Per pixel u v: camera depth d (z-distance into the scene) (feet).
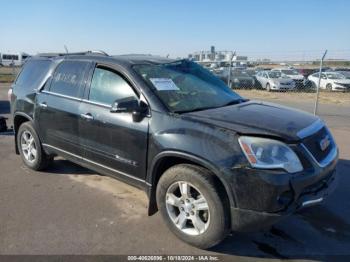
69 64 15.89
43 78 16.96
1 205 14.40
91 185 16.61
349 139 26.45
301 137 10.61
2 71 127.54
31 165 18.20
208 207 10.72
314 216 13.79
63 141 15.61
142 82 12.73
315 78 77.20
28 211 13.89
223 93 14.70
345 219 13.60
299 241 12.03
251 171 9.87
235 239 12.05
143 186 12.57
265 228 10.44
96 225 12.85
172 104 12.33
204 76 15.38
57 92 15.92
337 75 76.18
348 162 20.42
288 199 10.01
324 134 12.11
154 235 12.21
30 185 16.56
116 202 14.79
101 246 11.51
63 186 16.47
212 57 65.87
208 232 10.87
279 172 9.86
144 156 12.17
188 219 11.51
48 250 11.23
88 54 15.80
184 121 11.34
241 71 76.43
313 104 52.11
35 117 17.02
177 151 11.05
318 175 10.53
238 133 10.31
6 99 49.85
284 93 70.74
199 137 10.77
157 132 11.66
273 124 11.02
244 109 12.73
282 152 10.03
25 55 190.39
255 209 10.00
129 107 12.02
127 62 13.69
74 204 14.57
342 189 16.37
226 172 10.12
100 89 14.03
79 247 11.43
